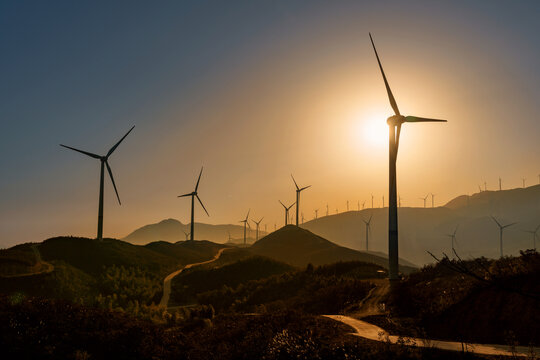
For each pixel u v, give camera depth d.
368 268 98.44
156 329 31.02
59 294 89.00
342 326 34.09
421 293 45.97
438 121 70.50
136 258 139.75
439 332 29.31
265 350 25.72
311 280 89.69
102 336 27.09
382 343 24.44
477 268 40.78
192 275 125.94
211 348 29.17
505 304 27.81
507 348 22.08
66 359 23.48
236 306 88.25
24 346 23.94
